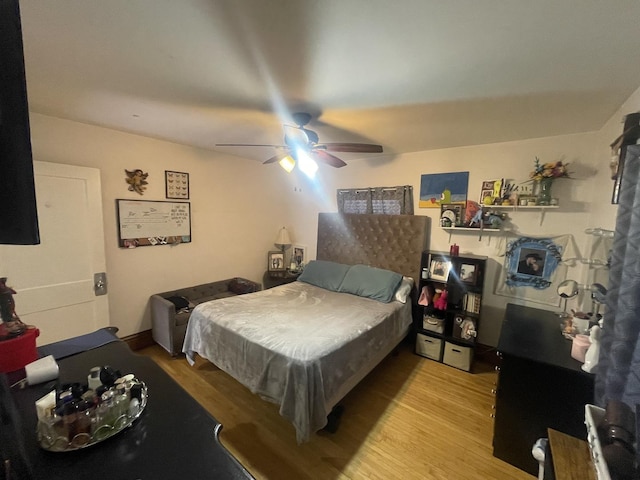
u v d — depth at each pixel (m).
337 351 1.98
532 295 2.79
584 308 2.31
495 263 2.98
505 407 1.75
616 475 0.79
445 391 2.50
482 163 2.98
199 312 2.56
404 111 2.08
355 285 3.34
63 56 1.42
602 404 1.28
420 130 2.54
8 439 0.62
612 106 1.89
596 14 1.03
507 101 1.87
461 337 2.91
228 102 1.99
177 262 3.46
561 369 1.57
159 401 1.02
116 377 1.05
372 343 2.41
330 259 4.13
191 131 2.80
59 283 2.49
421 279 3.22
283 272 4.48
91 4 1.04
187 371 2.71
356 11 1.05
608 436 0.90
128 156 2.93
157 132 2.86
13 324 1.18
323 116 2.22
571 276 2.59
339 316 2.55
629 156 1.22
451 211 3.12
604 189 2.20
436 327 3.03
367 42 1.26
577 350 1.62
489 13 1.05
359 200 3.87
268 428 2.02
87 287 2.65
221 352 2.28
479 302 2.86
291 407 1.76
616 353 1.16
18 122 0.63
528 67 1.44
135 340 3.13
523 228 2.81
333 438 1.94
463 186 3.10
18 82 0.62
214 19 1.13
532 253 2.77
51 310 2.46
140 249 3.12
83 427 0.82
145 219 3.12
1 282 1.17
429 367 2.91
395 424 2.09
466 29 1.15
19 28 0.61
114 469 0.75
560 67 1.42
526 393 1.68
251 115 2.26
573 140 2.52
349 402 2.33
